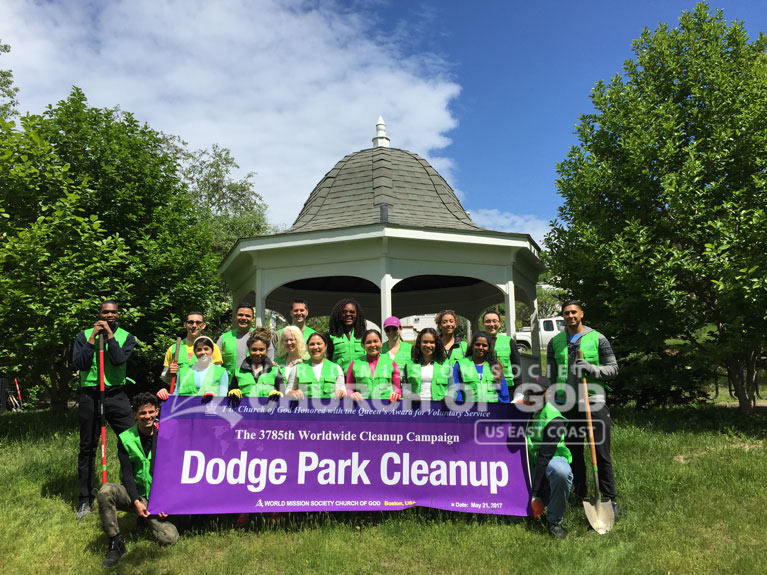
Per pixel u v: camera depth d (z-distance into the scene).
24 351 7.89
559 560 3.83
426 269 8.87
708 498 4.89
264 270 9.27
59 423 8.79
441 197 10.55
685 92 8.84
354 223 9.15
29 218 8.69
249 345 4.87
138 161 9.93
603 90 9.33
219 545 4.19
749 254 7.35
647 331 7.91
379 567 3.82
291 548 4.06
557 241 9.23
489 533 4.34
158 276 9.52
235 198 29.17
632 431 7.17
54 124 9.44
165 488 4.45
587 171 8.61
